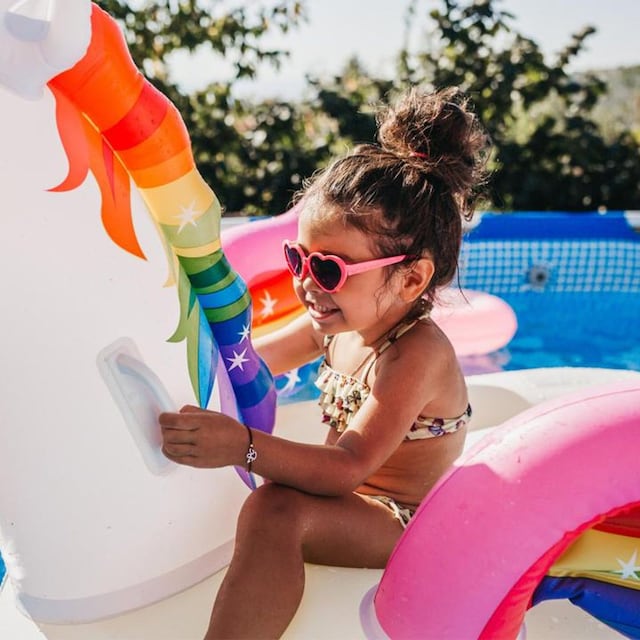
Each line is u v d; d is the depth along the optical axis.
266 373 1.78
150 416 1.37
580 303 4.34
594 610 1.46
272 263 2.42
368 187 1.58
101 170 1.29
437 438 1.72
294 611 1.43
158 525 1.43
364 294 1.61
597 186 5.95
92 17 1.23
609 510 1.25
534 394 2.36
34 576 1.42
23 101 1.17
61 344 1.26
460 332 2.96
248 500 1.53
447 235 1.70
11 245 1.19
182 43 5.80
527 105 5.94
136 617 1.46
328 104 5.88
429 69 6.02
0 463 1.33
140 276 1.34
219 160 5.86
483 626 1.30
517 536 1.26
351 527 1.56
